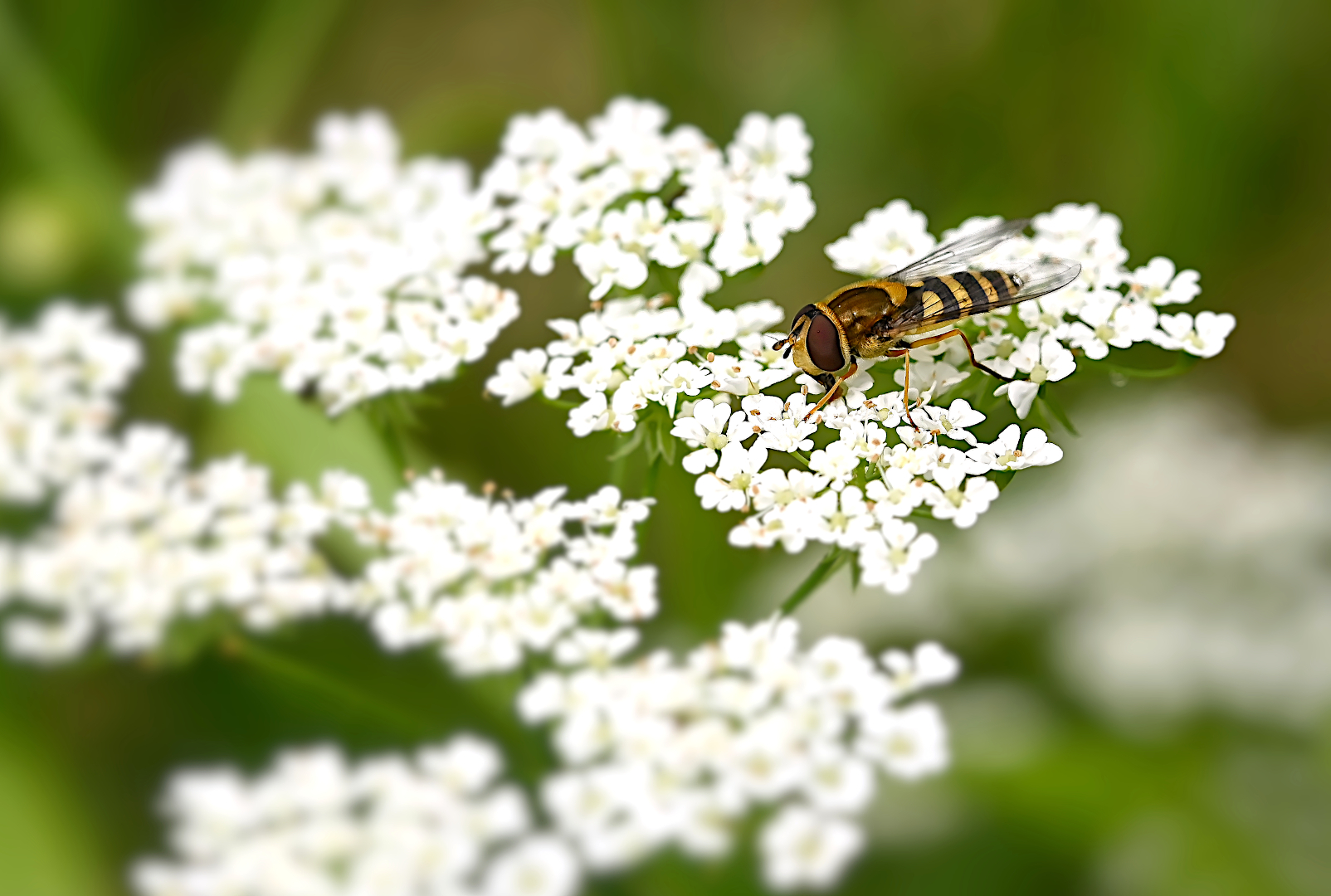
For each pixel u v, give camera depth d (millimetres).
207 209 199
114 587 184
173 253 198
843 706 177
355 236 195
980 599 201
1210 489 204
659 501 191
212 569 184
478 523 182
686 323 188
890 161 221
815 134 222
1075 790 190
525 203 193
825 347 186
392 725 185
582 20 242
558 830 174
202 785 176
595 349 187
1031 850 190
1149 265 190
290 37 216
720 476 183
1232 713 196
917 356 188
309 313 192
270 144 227
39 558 185
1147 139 218
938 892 188
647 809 174
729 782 174
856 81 222
